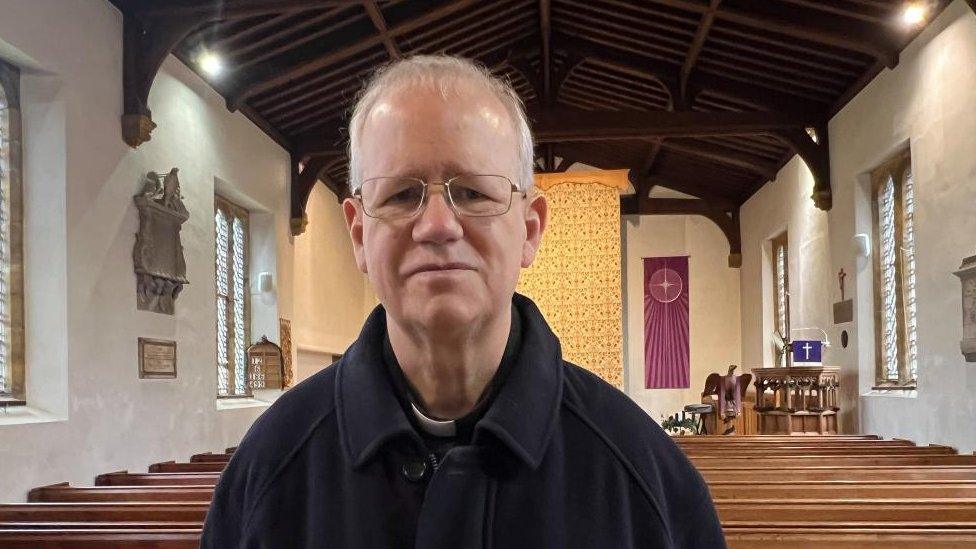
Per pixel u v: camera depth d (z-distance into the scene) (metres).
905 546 2.62
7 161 5.61
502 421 1.08
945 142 6.95
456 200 1.09
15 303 5.56
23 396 5.51
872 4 7.28
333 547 1.07
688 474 1.19
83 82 5.96
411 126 1.08
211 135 8.22
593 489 1.10
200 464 6.49
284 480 1.13
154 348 6.77
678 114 10.14
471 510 1.04
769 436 7.96
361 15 8.20
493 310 1.11
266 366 9.56
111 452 6.07
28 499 5.04
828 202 9.91
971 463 5.68
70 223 5.70
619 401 1.21
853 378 9.17
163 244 6.93
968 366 6.56
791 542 2.64
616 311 13.25
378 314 1.27
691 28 9.23
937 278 7.11
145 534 2.94
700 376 14.98
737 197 14.98
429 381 1.16
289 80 8.79
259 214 10.01
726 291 15.12
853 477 4.74
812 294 10.90
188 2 6.57
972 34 6.48
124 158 6.46
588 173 13.48
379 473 1.09
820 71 9.18
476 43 10.20
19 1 5.28
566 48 10.73
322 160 10.88
